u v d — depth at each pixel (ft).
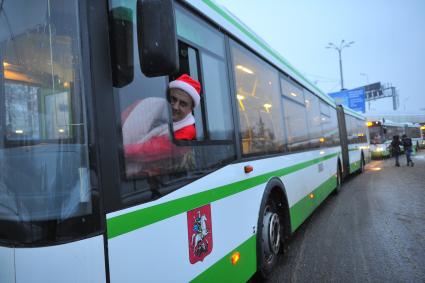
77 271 5.35
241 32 12.78
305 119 21.77
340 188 36.88
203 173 8.96
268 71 15.44
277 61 16.99
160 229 7.06
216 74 10.41
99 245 5.63
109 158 5.95
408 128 119.75
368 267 15.20
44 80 5.75
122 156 6.23
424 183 40.16
